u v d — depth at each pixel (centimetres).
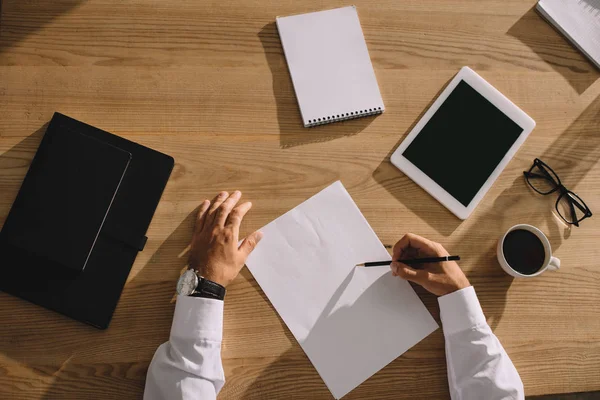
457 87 113
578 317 108
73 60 107
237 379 100
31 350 97
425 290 107
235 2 112
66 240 97
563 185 113
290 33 111
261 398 100
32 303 98
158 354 95
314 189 108
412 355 103
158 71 108
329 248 106
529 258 105
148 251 102
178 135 107
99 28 108
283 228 106
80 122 104
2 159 103
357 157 110
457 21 117
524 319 106
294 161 109
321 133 110
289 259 104
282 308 102
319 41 112
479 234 110
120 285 99
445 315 102
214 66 110
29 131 104
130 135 106
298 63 110
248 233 105
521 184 112
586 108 116
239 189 107
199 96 109
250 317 102
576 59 118
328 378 101
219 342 96
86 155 100
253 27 112
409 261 103
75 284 98
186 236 104
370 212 108
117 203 101
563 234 111
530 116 115
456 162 110
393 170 110
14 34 107
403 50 115
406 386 102
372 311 104
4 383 96
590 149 115
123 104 107
